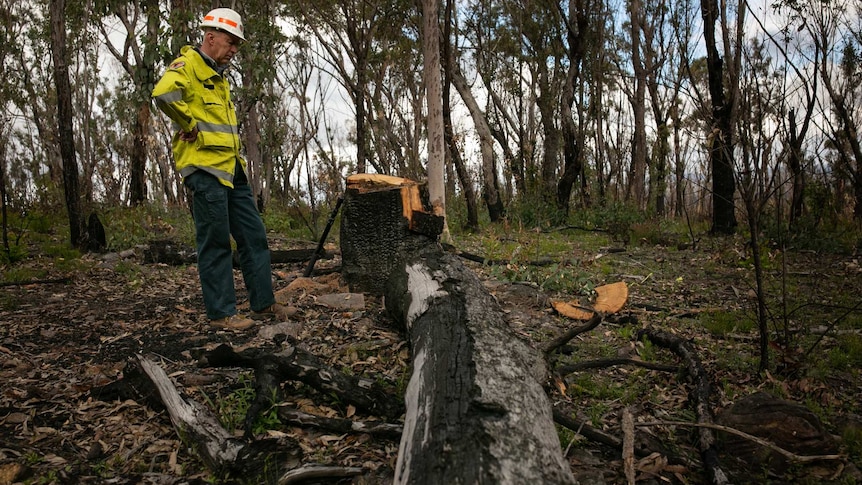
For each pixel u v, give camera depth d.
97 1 14.37
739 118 4.59
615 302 5.56
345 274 5.66
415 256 4.88
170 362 3.86
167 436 2.88
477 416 2.18
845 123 10.45
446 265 4.37
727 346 4.47
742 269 7.86
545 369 2.95
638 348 4.36
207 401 3.24
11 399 3.27
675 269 8.08
